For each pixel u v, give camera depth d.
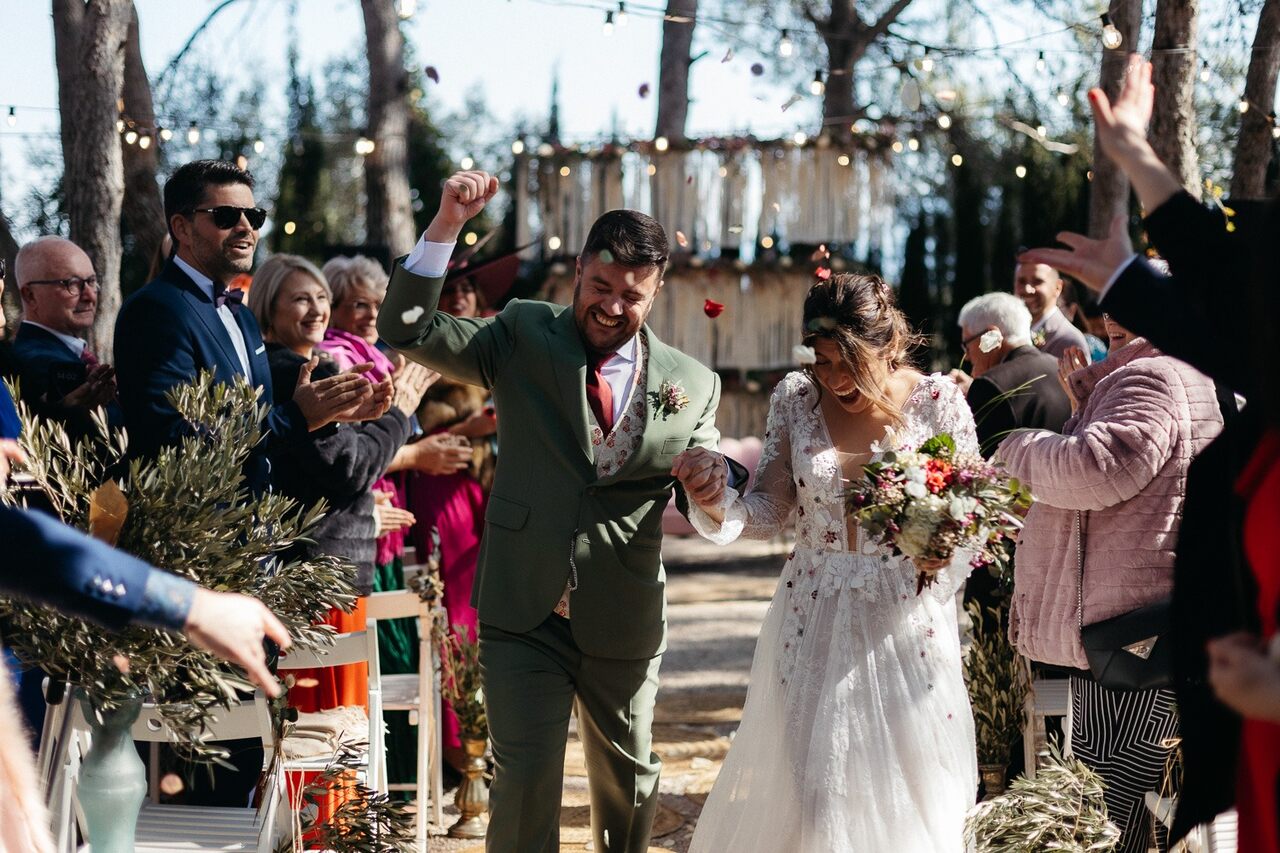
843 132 10.12
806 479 3.39
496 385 3.54
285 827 3.25
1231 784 2.25
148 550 2.72
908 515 3.08
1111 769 3.52
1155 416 3.35
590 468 3.45
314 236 13.54
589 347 3.54
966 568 3.34
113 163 5.50
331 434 4.05
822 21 13.44
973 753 3.39
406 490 5.62
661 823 4.68
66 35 5.54
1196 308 2.11
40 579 1.84
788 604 3.42
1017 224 11.17
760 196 10.05
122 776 2.77
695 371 3.65
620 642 3.47
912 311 11.73
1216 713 2.23
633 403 3.54
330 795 3.78
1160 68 5.25
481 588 3.49
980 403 4.62
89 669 2.63
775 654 3.41
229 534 2.79
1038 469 3.45
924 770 3.23
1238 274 2.06
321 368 4.33
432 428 5.55
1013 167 11.84
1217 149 6.95
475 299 6.12
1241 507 1.99
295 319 4.50
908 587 3.33
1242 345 2.03
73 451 3.12
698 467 3.26
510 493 3.49
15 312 6.65
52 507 2.89
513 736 3.38
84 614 1.87
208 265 3.66
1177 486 3.38
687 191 10.09
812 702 3.29
